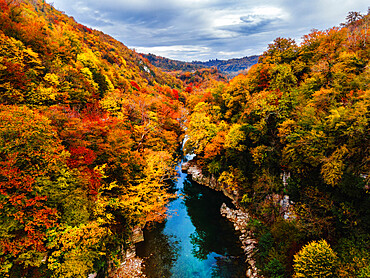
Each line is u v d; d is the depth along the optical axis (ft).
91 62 146.82
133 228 75.56
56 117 59.77
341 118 55.83
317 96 72.79
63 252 40.16
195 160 157.48
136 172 80.33
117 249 61.26
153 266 62.13
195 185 124.47
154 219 84.64
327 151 59.52
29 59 82.94
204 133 128.47
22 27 96.02
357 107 54.54
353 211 50.47
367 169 49.65
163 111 165.48
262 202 83.10
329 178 54.75
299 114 71.72
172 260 64.95
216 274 59.57
